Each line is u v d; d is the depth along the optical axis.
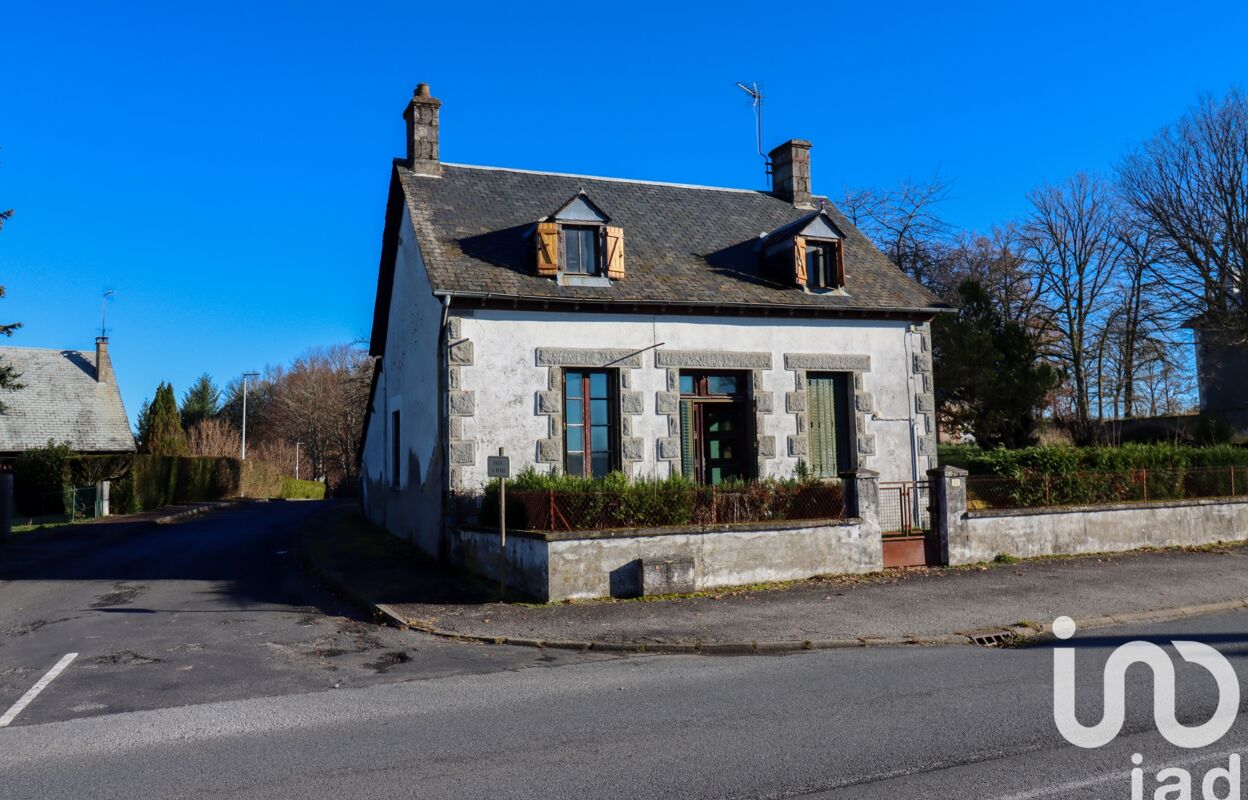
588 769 5.70
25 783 5.65
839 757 5.85
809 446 17.52
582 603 11.85
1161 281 31.86
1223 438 29.69
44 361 42.22
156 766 5.95
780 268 18.28
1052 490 15.99
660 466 16.34
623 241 16.80
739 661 9.15
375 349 22.81
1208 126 29.95
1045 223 37.06
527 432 15.58
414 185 18.03
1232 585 12.92
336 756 6.09
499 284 15.66
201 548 19.62
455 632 10.41
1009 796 5.13
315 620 11.39
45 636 10.52
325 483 65.00
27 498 28.50
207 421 61.25
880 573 13.83
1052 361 36.53
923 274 36.12
